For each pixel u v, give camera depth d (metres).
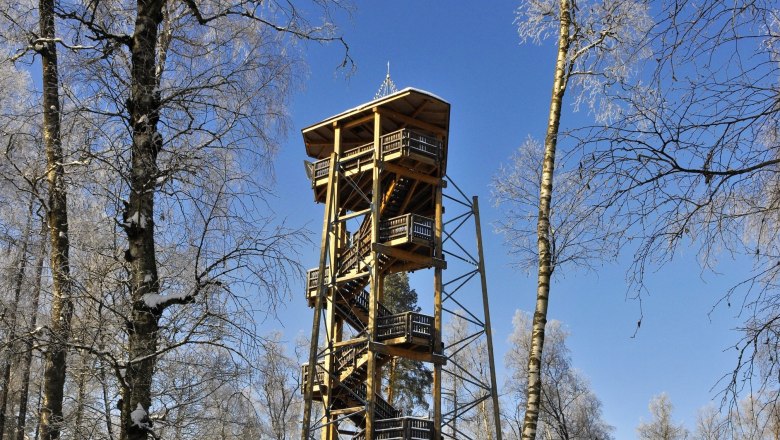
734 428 7.25
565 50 17.64
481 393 45.56
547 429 41.19
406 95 30.72
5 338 10.08
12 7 12.99
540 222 16.64
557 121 17.36
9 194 12.65
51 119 12.30
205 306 9.91
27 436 18.78
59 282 10.98
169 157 10.19
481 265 29.97
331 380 29.72
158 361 10.68
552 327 43.34
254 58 11.33
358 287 31.58
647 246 7.39
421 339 28.77
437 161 30.91
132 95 10.11
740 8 6.39
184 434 10.95
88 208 11.99
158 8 10.92
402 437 26.84
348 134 34.03
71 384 13.98
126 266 10.19
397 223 30.03
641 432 57.88
